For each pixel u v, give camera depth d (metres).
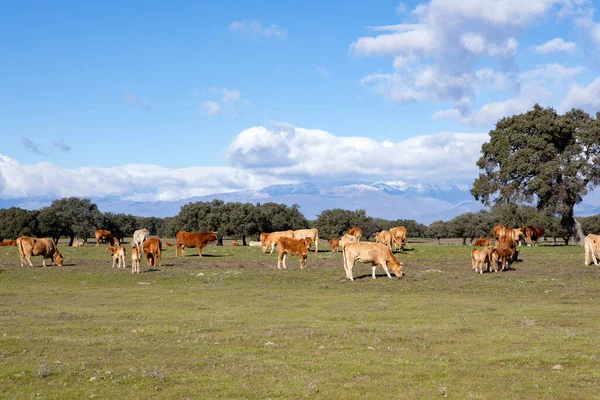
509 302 19.17
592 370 10.32
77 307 19.03
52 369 10.60
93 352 12.05
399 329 14.28
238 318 16.45
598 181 49.94
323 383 9.64
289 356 11.56
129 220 115.38
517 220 84.50
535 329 14.16
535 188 49.88
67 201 104.38
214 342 13.00
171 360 11.31
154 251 32.88
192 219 96.62
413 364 10.85
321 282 25.55
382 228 147.12
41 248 32.97
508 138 52.50
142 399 8.87
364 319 16.06
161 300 20.69
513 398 8.78
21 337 13.70
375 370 10.41
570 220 52.56
